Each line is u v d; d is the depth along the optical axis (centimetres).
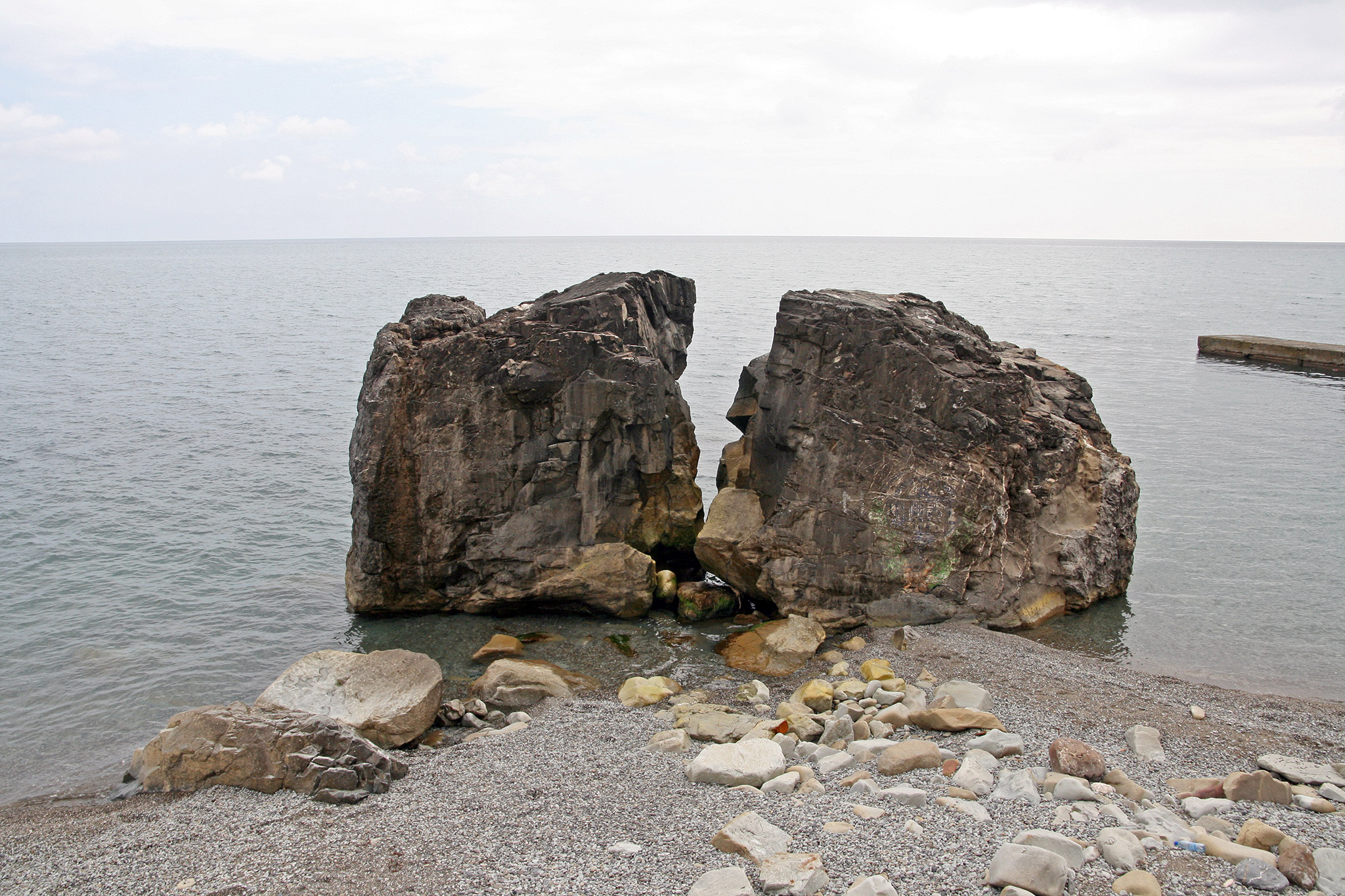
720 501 2589
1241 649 2211
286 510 3359
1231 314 11844
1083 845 1170
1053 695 1830
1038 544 2416
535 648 2238
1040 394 2705
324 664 1848
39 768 1739
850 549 2334
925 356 2389
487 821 1342
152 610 2489
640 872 1158
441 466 2433
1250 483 3769
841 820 1273
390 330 2564
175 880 1211
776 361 2559
